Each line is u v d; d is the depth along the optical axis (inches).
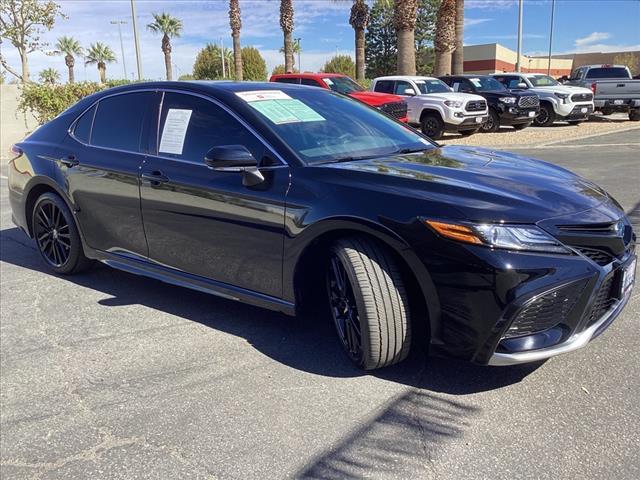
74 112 193.6
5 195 383.9
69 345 147.9
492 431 106.0
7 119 811.4
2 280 201.3
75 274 202.7
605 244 114.4
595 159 438.6
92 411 117.5
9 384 129.4
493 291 106.5
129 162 166.6
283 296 137.3
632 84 756.6
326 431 107.9
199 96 156.9
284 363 134.6
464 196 113.6
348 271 120.6
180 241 156.2
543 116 737.6
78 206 183.5
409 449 101.9
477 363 111.6
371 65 2568.9
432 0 2422.5
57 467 100.8
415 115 632.4
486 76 743.1
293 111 153.5
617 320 150.7
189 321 160.9
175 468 99.2
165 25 2085.4
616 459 97.2
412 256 113.0
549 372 125.5
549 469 95.4
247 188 138.1
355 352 127.2
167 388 125.3
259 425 110.5
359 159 140.4
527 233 107.5
